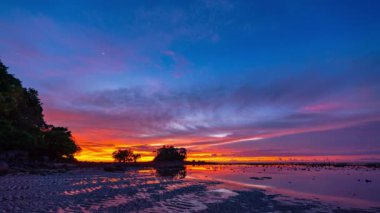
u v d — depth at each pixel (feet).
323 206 62.69
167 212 52.80
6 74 242.17
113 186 89.97
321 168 278.26
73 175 131.64
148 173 172.35
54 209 50.44
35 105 281.74
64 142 226.17
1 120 188.75
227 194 79.20
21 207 50.67
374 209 59.72
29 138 197.67
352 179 134.31
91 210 51.11
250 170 236.22
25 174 124.57
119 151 343.26
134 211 52.13
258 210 57.62
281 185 105.81
